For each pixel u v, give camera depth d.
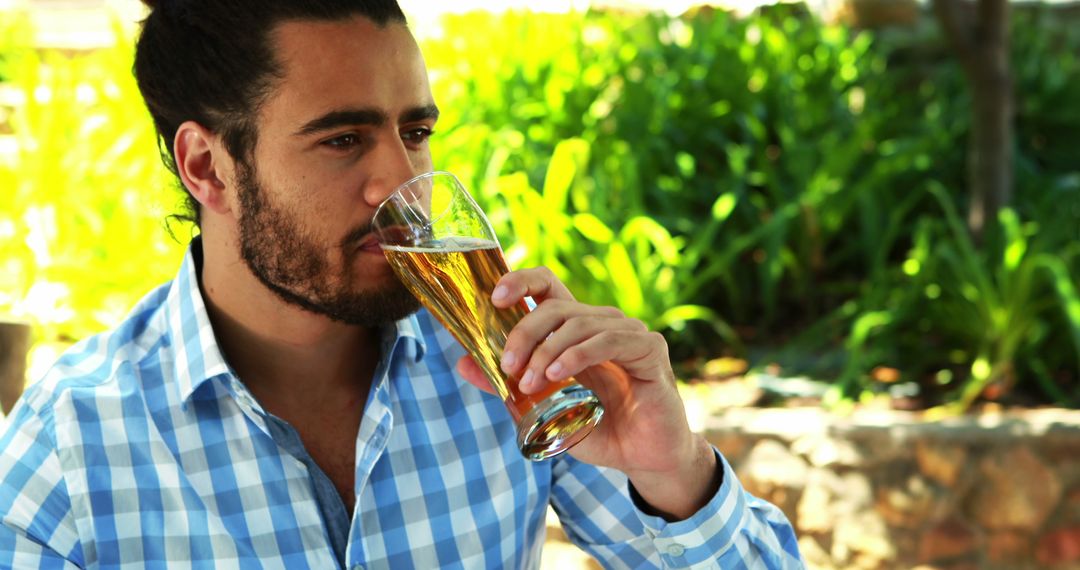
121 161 4.37
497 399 1.42
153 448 1.26
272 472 1.28
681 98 4.73
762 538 1.35
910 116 5.04
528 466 1.41
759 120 4.66
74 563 1.21
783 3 5.72
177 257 3.95
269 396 1.33
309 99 1.18
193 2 1.22
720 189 4.35
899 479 3.27
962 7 3.90
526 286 1.14
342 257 1.21
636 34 5.24
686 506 1.30
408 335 1.37
